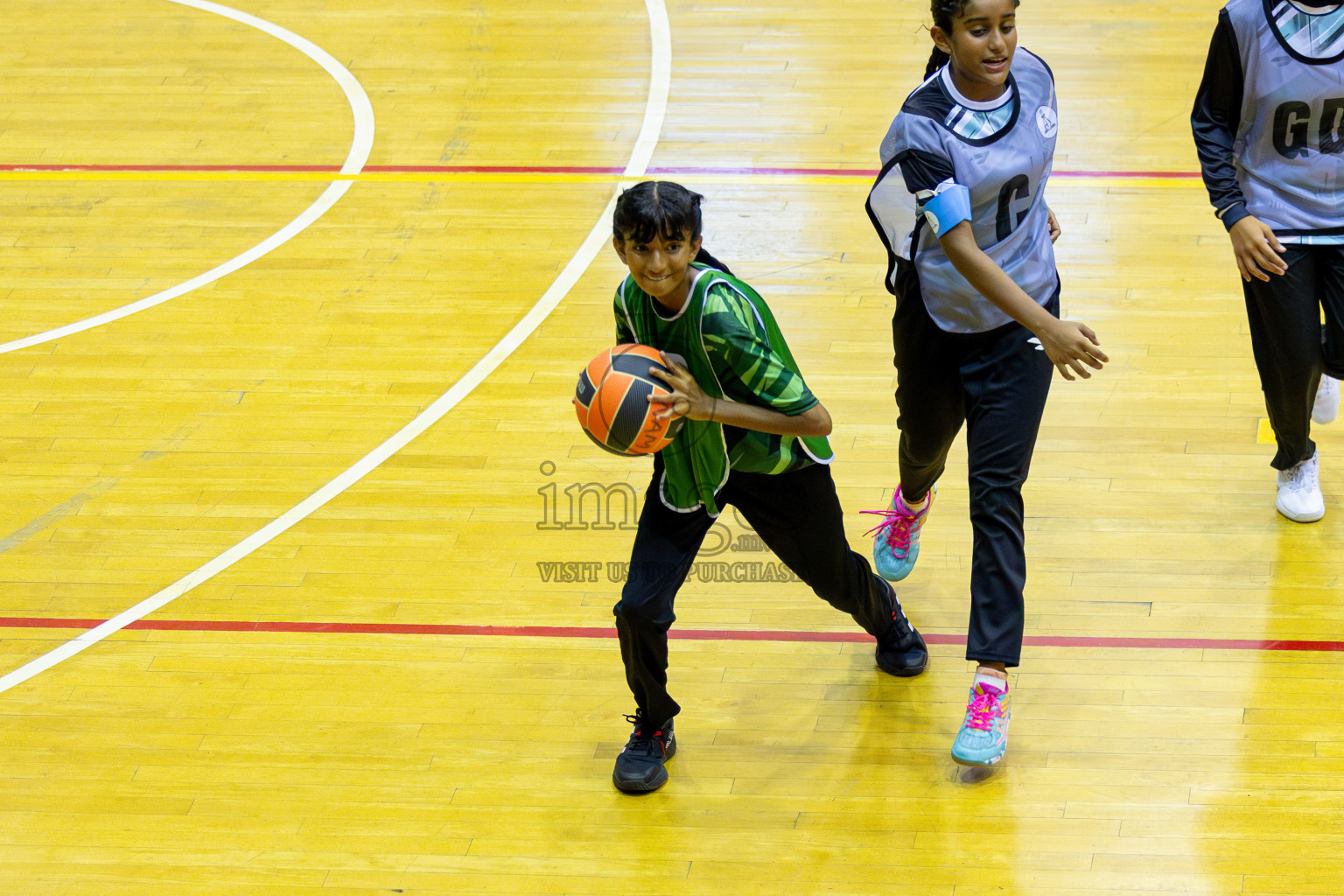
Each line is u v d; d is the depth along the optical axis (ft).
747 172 43.83
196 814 23.76
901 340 23.25
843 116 46.78
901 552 27.50
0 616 28.63
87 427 34.45
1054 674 25.61
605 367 19.56
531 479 31.86
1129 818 22.57
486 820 23.41
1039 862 21.91
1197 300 36.35
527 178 44.65
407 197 44.09
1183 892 21.21
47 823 23.68
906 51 51.01
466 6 57.77
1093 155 43.24
